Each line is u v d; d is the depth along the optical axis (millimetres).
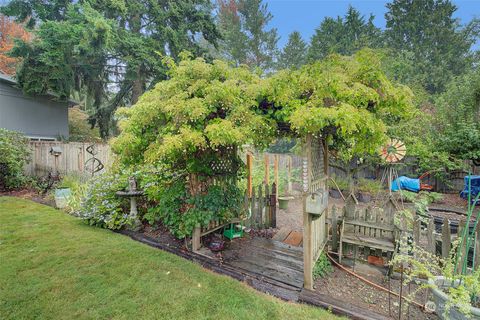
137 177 4828
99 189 4918
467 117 7969
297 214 6090
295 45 21812
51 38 9758
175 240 4105
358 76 2863
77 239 3914
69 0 11562
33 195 7082
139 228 4508
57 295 2529
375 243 3459
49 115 12039
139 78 12266
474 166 8281
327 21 21406
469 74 8766
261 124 3209
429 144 7988
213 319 2277
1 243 3709
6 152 7406
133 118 3551
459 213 6508
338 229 4008
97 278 2850
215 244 3857
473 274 2242
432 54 19750
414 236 3324
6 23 15055
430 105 9609
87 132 15781
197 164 3785
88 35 9570
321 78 2691
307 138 2891
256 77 3621
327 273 3404
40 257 3289
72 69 11148
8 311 2291
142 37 11883
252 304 2512
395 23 22141
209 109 3232
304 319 2330
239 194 4512
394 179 8047
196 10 12977
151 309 2383
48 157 8586
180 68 3500
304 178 2930
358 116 2551
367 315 2449
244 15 21719
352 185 7664
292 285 2955
